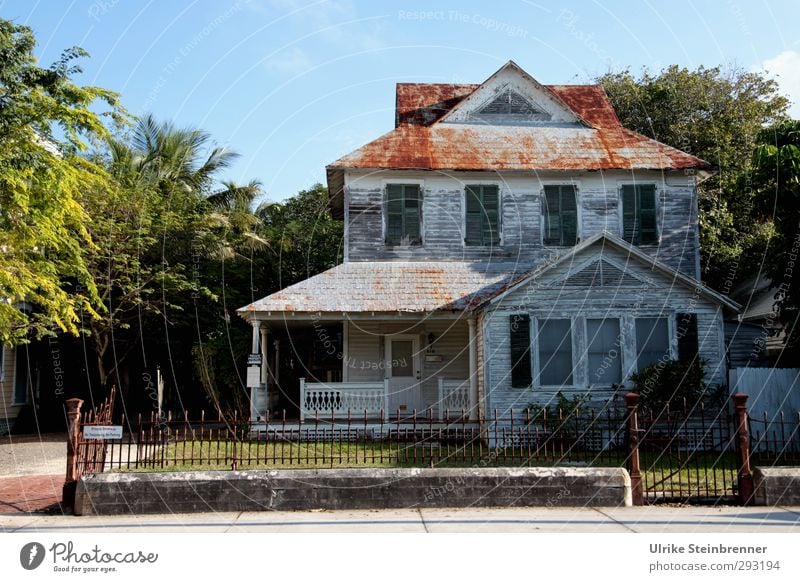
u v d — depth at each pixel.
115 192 22.28
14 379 24.11
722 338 17.30
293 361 26.91
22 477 13.84
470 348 18.67
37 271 14.48
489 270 20.92
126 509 10.05
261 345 20.72
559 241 21.55
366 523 9.33
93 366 25.69
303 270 31.33
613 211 21.67
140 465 12.87
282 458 11.84
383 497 10.34
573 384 17.17
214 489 10.22
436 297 19.27
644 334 17.34
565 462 13.95
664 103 34.00
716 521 9.37
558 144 22.42
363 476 10.39
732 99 34.53
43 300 14.33
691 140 33.19
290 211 36.38
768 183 18.23
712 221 29.02
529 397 17.16
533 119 23.36
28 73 13.14
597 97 24.92
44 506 10.73
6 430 23.30
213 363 24.36
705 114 34.50
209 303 26.23
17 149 12.87
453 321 21.31
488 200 21.62
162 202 25.73
